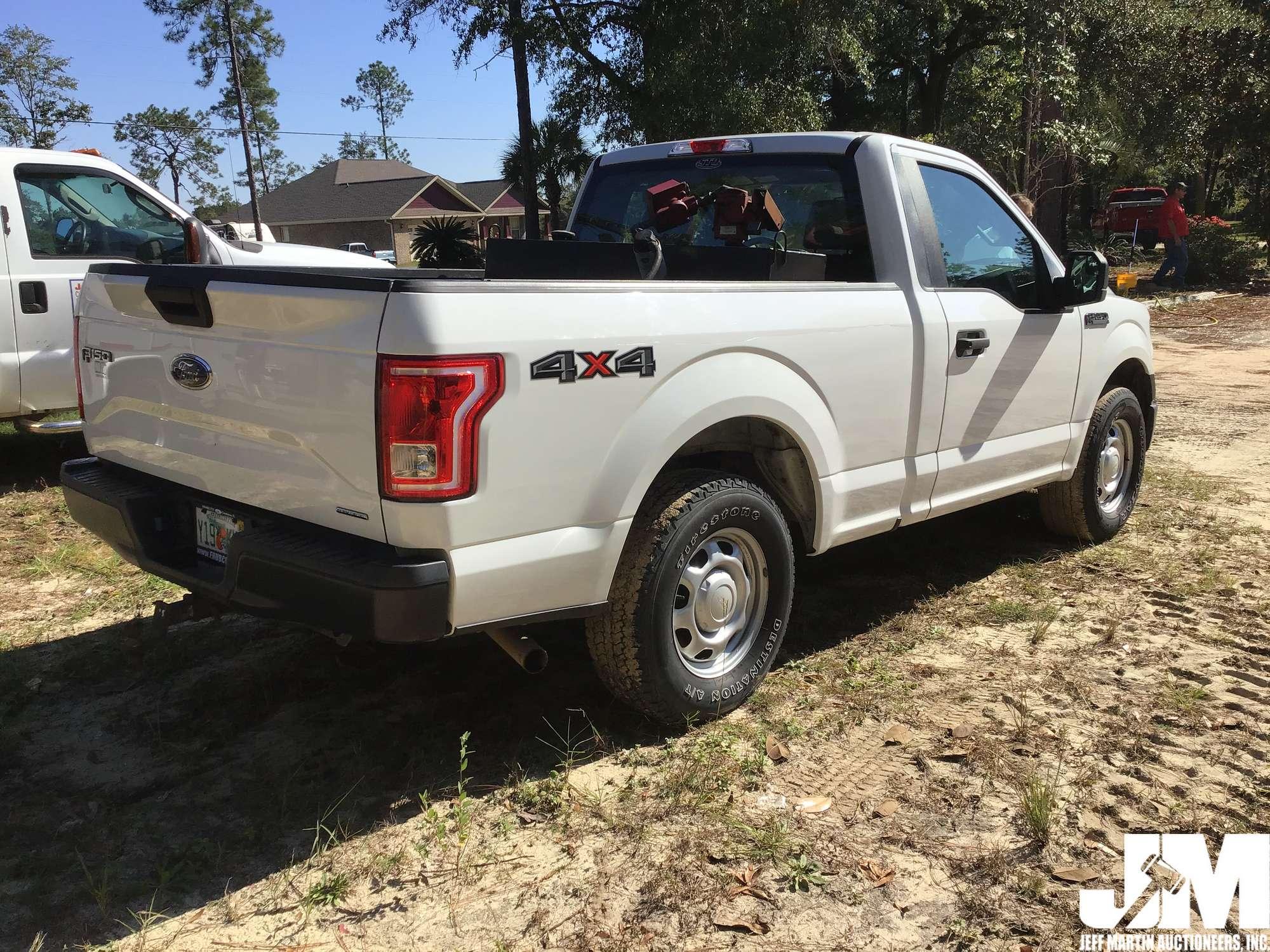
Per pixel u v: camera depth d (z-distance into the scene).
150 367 3.19
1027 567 4.97
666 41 20.08
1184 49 22.38
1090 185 31.97
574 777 3.09
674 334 3.01
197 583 3.03
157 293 3.04
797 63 20.06
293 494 2.82
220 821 2.88
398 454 2.52
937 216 4.16
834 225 4.05
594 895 2.57
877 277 3.92
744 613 3.46
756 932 2.43
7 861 2.71
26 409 6.46
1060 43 21.66
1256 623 4.26
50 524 5.77
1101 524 5.28
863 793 3.01
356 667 3.82
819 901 2.54
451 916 2.50
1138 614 4.38
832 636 4.16
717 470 3.38
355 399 2.56
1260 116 23.20
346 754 3.22
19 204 6.36
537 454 2.71
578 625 4.20
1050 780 3.05
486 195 64.12
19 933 2.43
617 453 2.90
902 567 4.99
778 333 3.31
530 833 2.82
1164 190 29.55
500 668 3.82
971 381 4.17
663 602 3.07
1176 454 7.30
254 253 7.34
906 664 3.88
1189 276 21.36
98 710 3.53
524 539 2.75
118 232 6.89
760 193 4.05
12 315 6.30
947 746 3.26
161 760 3.20
